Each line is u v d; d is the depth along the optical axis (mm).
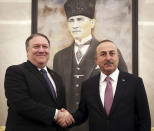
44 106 2236
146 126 2230
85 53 3229
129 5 3268
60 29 3258
